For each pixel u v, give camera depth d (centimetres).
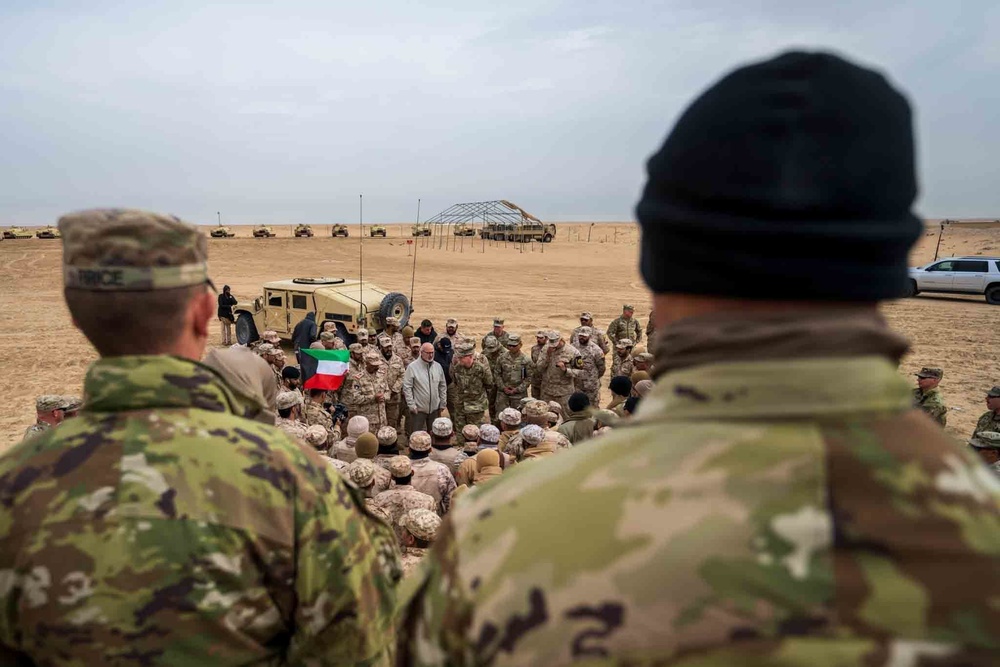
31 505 132
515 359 982
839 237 64
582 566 68
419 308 2233
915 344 1609
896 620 58
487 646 71
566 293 2659
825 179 64
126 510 131
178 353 152
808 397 68
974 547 61
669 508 67
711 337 72
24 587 129
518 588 71
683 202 72
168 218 147
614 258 4412
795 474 65
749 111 67
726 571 62
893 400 70
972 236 7281
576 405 650
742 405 70
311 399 818
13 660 136
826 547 61
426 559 88
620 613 64
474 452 671
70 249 140
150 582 129
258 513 139
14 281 2819
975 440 600
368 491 499
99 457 136
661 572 64
